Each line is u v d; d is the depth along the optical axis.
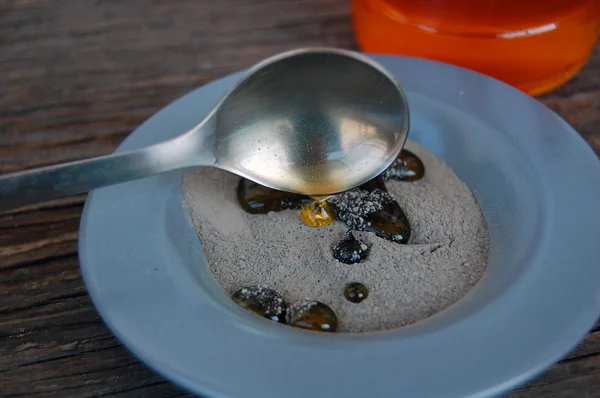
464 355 0.18
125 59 0.30
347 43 0.30
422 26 0.25
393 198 0.22
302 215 0.22
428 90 0.24
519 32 0.24
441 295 0.20
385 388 0.17
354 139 0.22
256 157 0.22
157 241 0.20
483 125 0.23
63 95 0.28
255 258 0.21
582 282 0.19
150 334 0.18
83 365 0.20
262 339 0.18
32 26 0.32
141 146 0.22
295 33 0.31
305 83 0.22
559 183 0.21
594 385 0.19
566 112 0.26
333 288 0.21
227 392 0.17
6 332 0.21
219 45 0.30
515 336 0.18
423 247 0.21
